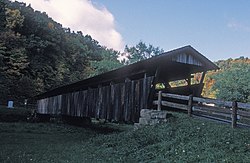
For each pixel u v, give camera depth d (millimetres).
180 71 15930
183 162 7250
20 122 26234
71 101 22969
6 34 43594
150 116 12156
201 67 14867
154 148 8945
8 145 11695
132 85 14961
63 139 14938
